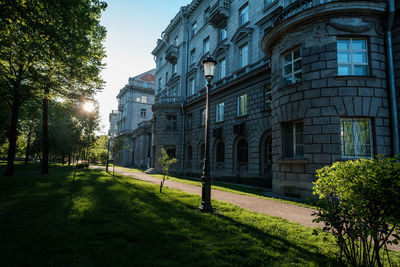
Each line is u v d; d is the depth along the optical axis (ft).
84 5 33.68
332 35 31.65
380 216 9.40
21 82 48.88
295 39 34.78
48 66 42.04
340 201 10.61
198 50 87.56
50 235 13.74
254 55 58.03
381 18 31.37
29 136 106.42
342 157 29.99
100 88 52.70
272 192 37.50
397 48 30.55
